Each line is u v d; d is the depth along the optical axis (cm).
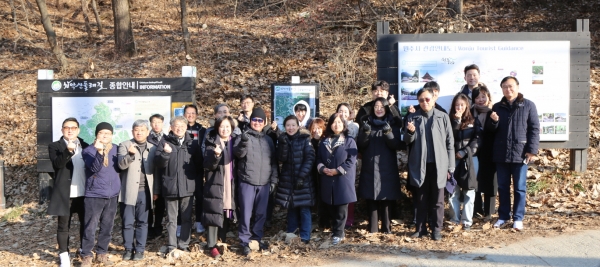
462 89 717
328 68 1267
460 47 764
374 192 651
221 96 1188
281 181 662
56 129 846
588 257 543
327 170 640
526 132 644
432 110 632
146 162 655
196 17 1858
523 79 766
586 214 682
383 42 775
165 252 662
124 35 1516
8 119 1188
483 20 1556
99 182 621
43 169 857
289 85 774
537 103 771
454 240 620
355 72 1192
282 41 1520
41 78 848
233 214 643
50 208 614
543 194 764
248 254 623
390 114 665
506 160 645
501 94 766
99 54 1562
